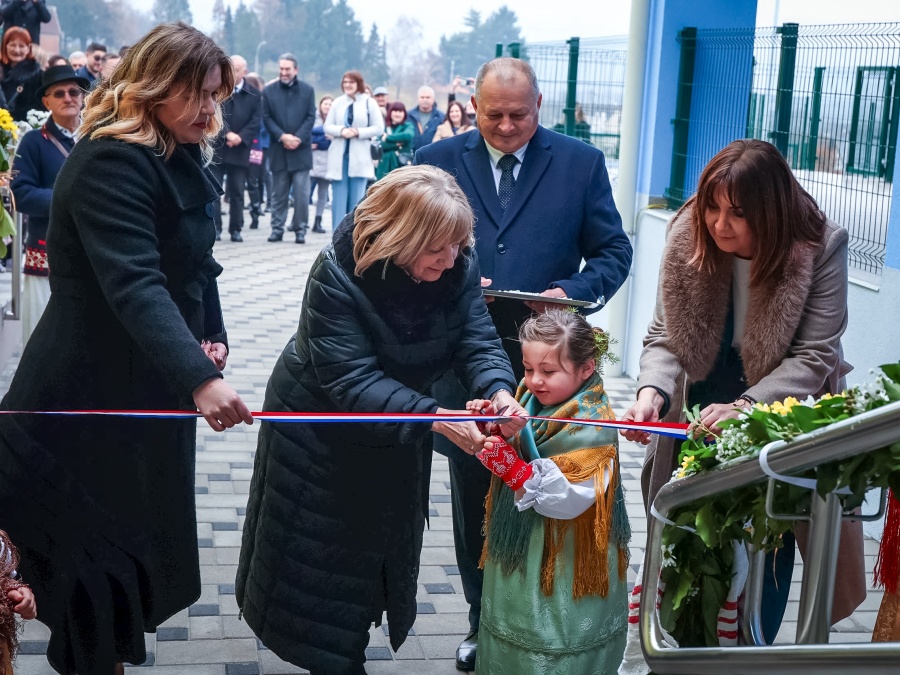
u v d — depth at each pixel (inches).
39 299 243.9
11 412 117.5
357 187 545.0
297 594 125.3
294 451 123.3
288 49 2647.6
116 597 122.6
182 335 111.5
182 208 116.9
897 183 195.2
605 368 305.4
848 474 75.1
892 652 63.4
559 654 114.5
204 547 178.5
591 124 347.3
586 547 114.3
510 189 153.9
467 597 146.3
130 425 120.1
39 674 135.0
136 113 113.3
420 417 113.3
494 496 120.3
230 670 139.7
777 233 116.7
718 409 113.3
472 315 124.3
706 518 86.1
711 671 78.4
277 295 399.9
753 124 259.9
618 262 154.2
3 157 203.6
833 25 233.0
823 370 120.0
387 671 142.6
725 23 288.7
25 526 117.8
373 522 124.4
